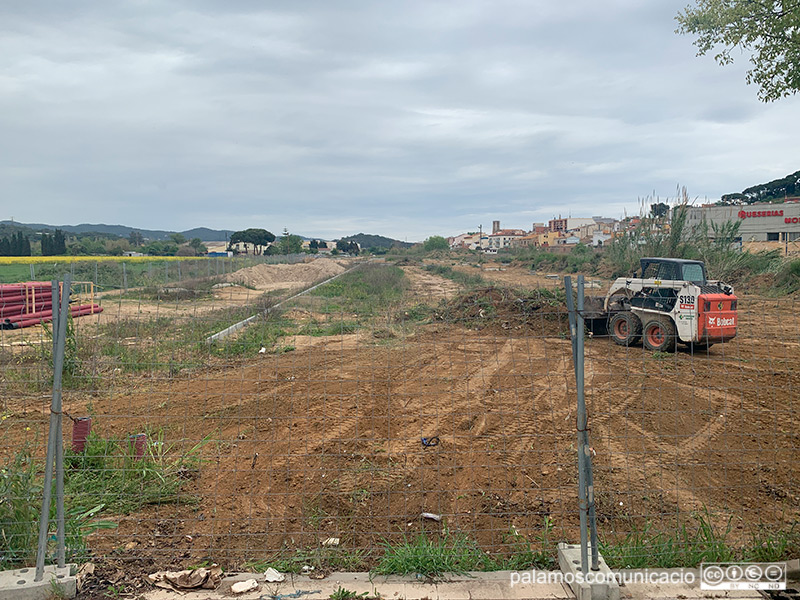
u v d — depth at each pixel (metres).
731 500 5.56
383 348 13.74
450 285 32.22
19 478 4.67
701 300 12.14
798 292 20.23
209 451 6.76
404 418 8.02
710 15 11.66
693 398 8.95
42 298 19.17
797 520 5.10
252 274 37.31
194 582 4.07
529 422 7.98
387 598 3.90
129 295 22.44
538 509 5.33
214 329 14.48
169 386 9.95
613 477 6.07
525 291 18.12
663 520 5.13
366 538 4.79
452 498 5.54
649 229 25.45
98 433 7.28
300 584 4.09
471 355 13.01
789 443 7.10
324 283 30.77
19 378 9.70
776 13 11.21
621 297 14.09
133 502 5.45
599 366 11.70
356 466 6.33
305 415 8.23
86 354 10.49
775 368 11.12
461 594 3.95
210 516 5.19
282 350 13.16
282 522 5.06
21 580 4.00
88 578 4.20
